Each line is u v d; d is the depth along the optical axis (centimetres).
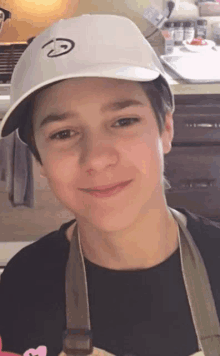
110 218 63
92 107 61
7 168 177
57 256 76
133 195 63
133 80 63
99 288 72
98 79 62
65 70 61
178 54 224
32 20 221
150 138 64
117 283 72
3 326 72
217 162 199
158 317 70
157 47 236
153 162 64
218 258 73
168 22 235
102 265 72
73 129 62
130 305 71
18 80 65
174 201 206
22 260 77
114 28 65
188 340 70
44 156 64
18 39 224
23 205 186
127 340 70
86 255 73
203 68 202
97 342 70
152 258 71
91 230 69
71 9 225
